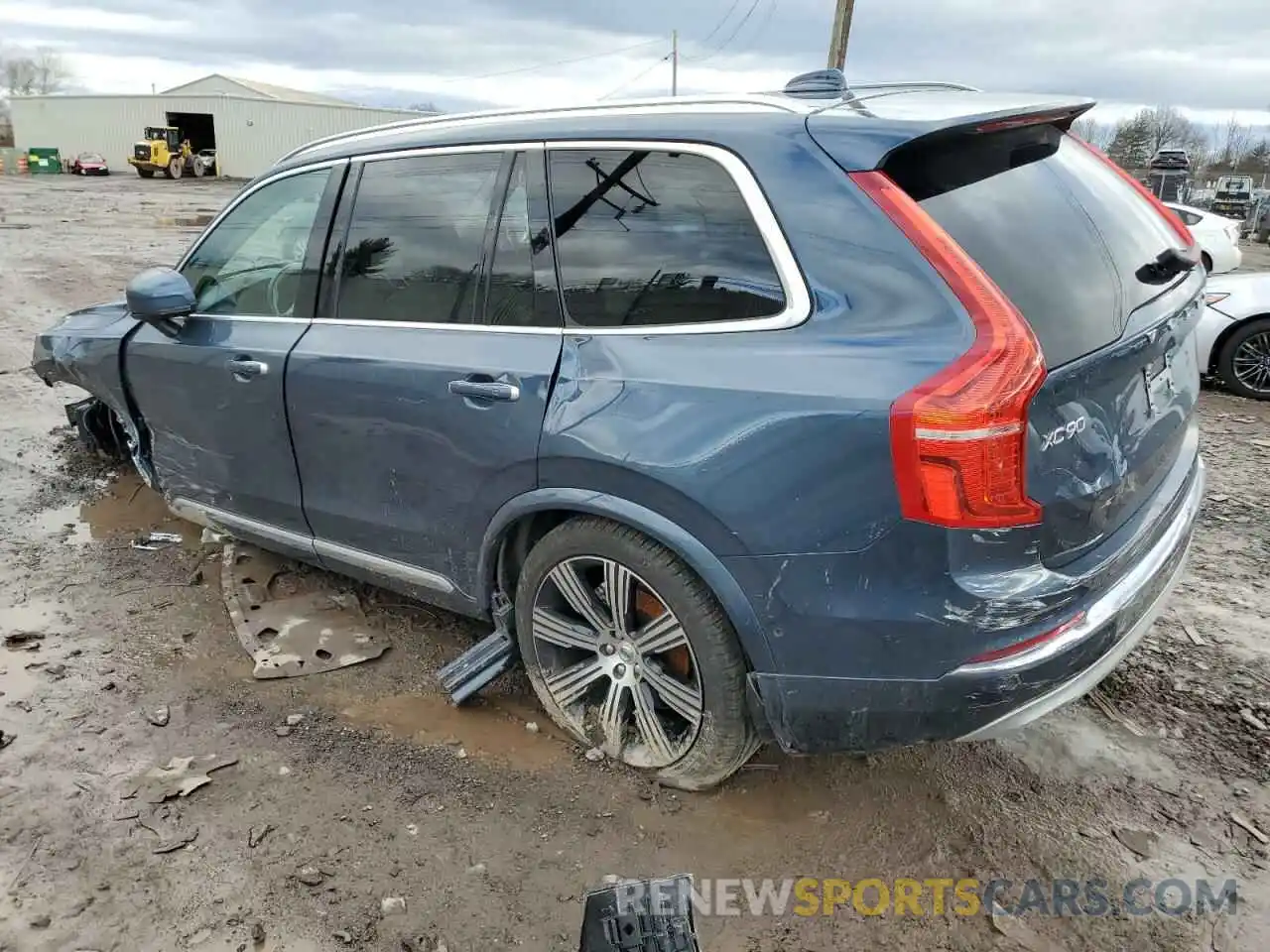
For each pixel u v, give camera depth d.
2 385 7.09
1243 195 40.03
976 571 2.10
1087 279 2.41
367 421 3.09
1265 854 2.58
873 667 2.24
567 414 2.56
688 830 2.67
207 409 3.69
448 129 3.08
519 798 2.79
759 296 2.34
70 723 3.08
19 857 2.52
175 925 2.32
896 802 2.77
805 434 2.17
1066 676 2.24
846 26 17.78
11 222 21.00
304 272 3.38
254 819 2.68
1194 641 3.63
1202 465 3.11
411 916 2.37
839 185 2.27
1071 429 2.20
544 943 2.30
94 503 4.92
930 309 2.12
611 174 2.64
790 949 2.30
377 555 3.32
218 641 3.62
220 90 60.31
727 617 2.45
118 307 4.55
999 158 2.53
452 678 3.14
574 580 2.76
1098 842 2.62
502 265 2.83
